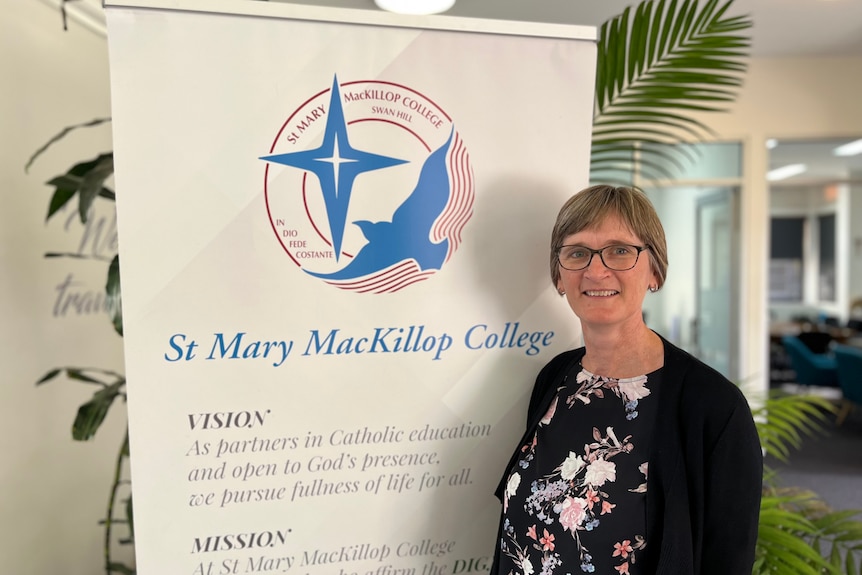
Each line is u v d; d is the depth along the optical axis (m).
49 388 1.93
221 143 1.16
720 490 0.92
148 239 1.16
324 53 1.19
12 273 1.75
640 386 1.03
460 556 1.37
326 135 1.20
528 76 1.28
